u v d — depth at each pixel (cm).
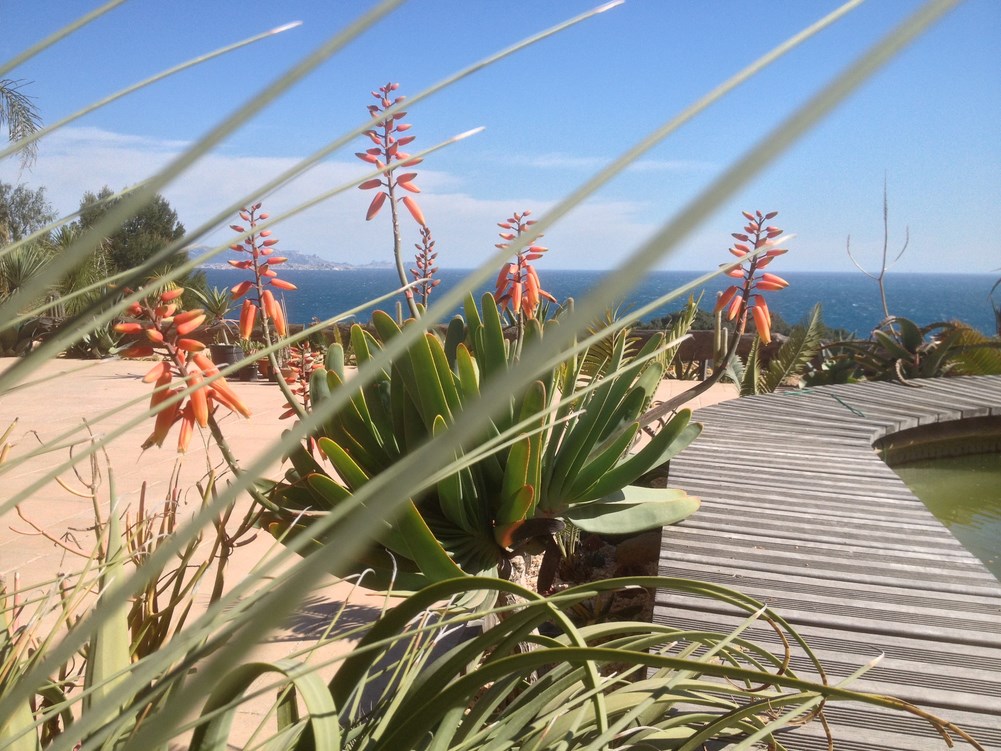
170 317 146
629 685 135
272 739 101
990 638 224
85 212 51
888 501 380
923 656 213
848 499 383
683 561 289
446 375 227
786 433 548
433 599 99
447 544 240
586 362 516
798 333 857
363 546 19
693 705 164
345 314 63
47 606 115
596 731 124
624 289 13
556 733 120
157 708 98
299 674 77
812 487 406
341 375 251
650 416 291
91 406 732
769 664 204
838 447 506
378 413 252
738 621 232
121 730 97
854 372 946
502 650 112
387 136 223
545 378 220
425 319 27
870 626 232
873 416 612
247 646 20
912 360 865
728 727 126
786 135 12
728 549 304
